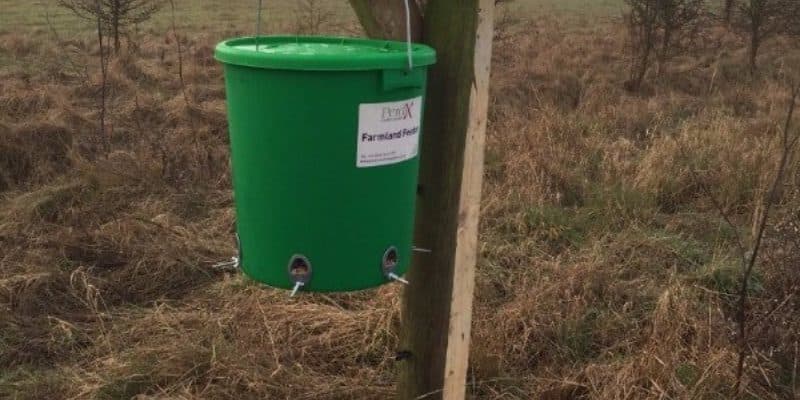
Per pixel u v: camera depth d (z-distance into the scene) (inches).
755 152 234.4
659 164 237.6
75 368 131.5
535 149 245.0
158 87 352.5
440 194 82.2
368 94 64.6
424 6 82.8
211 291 161.9
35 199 205.3
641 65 422.3
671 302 143.4
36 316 152.6
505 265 177.2
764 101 351.6
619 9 804.6
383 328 138.3
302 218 67.4
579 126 286.7
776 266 151.0
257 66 63.5
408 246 74.5
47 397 123.4
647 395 118.6
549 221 197.2
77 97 324.8
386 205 69.4
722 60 469.7
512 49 487.8
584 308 149.0
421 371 90.4
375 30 77.0
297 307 147.9
